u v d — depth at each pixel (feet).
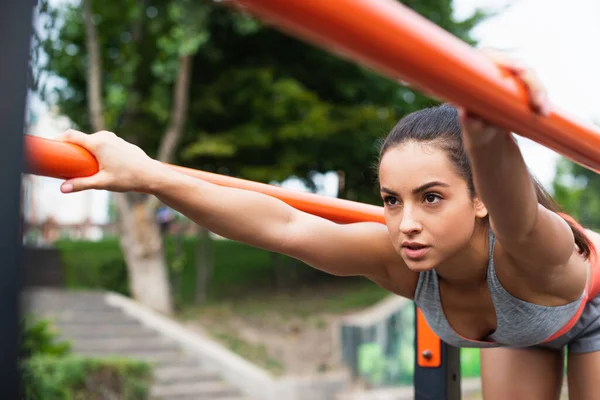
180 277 43.24
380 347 32.17
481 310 4.62
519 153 3.08
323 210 4.71
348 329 32.35
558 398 6.40
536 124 2.91
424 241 3.69
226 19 35.78
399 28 2.15
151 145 39.24
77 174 3.52
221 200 4.03
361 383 31.22
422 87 2.50
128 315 32.89
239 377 28.91
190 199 3.90
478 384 30.17
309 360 32.22
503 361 6.36
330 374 31.30
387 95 40.14
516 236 3.50
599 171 4.12
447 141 3.67
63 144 3.45
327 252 4.45
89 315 32.32
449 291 4.60
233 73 36.86
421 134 3.70
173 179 3.81
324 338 33.81
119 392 23.82
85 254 45.60
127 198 36.27
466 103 2.61
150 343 30.45
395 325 32.99
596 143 3.43
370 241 4.56
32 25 1.87
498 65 2.70
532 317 4.48
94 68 34.47
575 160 3.64
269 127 37.50
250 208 4.15
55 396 21.65
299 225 4.37
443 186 3.66
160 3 35.63
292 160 37.50
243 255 48.16
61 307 33.32
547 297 4.36
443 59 2.32
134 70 36.24
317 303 38.17
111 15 35.99
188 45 31.89
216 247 50.72
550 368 6.24
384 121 37.76
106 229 55.83
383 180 3.79
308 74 39.60
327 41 2.10
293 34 2.19
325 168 40.47
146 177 3.69
